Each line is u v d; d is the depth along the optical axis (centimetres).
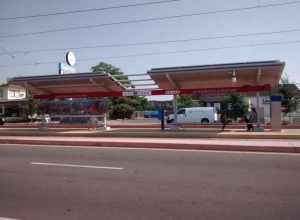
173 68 2023
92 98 2589
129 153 1248
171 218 551
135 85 2409
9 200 672
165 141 1512
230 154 1180
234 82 2234
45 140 1630
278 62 1844
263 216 549
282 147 1221
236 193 684
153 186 752
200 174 859
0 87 6700
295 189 706
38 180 834
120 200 655
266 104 3928
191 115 4072
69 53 3062
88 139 1705
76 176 870
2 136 2161
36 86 2511
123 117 6191
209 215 560
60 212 595
